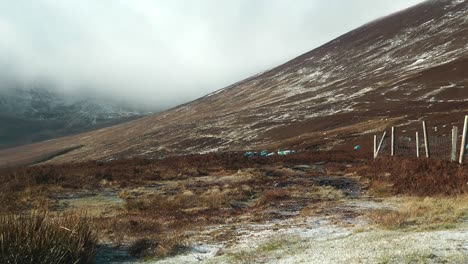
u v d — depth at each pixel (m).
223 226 14.73
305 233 12.53
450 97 100.31
